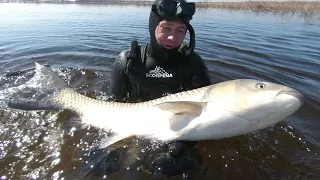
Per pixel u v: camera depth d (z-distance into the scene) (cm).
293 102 61
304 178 69
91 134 83
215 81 131
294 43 216
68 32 237
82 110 92
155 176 68
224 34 244
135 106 82
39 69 114
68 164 71
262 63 159
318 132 90
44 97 101
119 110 85
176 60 90
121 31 242
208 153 78
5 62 152
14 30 241
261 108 63
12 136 81
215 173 71
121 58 94
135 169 70
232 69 148
